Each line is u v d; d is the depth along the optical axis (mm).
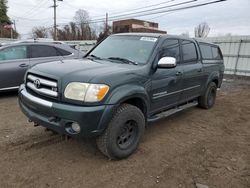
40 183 3010
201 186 3109
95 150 3885
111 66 3748
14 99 6984
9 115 5488
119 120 3408
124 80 3469
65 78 3207
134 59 4133
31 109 3561
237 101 8172
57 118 3227
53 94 3242
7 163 3408
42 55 7480
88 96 3090
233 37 14844
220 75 6980
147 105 3932
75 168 3367
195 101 6066
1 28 54188
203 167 3586
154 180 3191
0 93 7594
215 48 6859
